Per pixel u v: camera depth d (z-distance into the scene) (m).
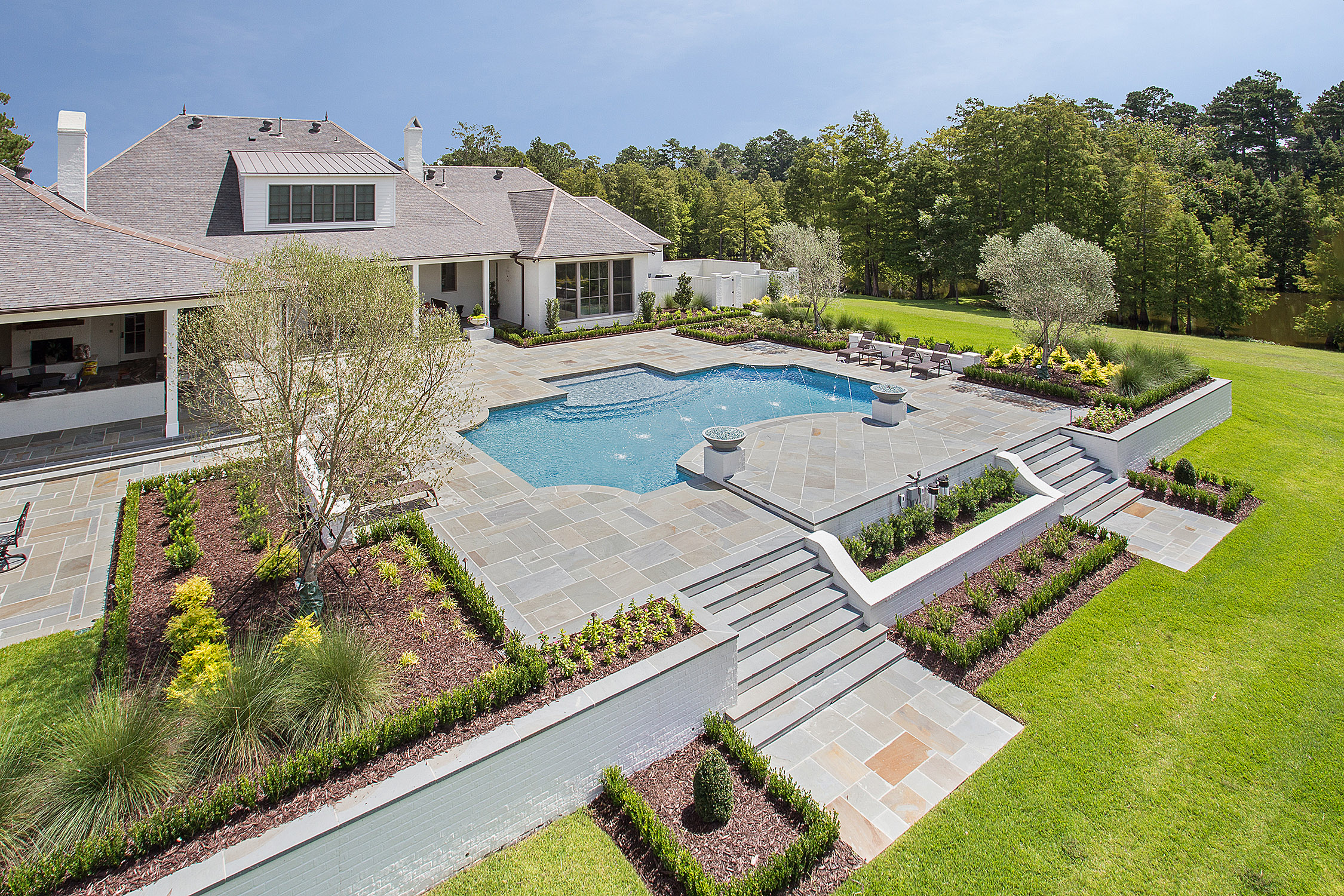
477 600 8.43
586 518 11.48
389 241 23.83
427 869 5.95
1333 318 41.56
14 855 5.17
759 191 68.81
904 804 7.03
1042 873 6.24
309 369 8.11
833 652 9.09
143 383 15.98
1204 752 7.73
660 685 7.28
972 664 9.21
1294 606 10.64
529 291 26.64
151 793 5.63
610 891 5.93
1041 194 42.81
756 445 14.80
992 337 27.98
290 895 5.24
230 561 9.78
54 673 7.63
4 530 11.06
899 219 49.50
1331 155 59.38
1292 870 6.27
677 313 30.66
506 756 6.18
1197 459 16.64
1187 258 40.09
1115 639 9.80
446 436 14.98
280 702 6.41
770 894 5.91
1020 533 12.12
